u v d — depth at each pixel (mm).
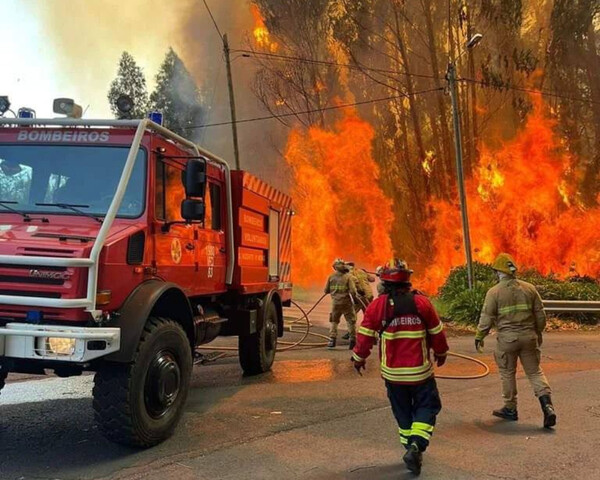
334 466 4230
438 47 28297
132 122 4941
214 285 6496
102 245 4230
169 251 5285
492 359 9203
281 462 4301
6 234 4359
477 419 5598
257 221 7836
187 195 5078
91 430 5117
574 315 14023
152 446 4625
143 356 4441
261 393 6645
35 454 4457
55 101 5297
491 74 27031
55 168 4965
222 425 5281
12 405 6043
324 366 8430
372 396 6496
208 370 8141
